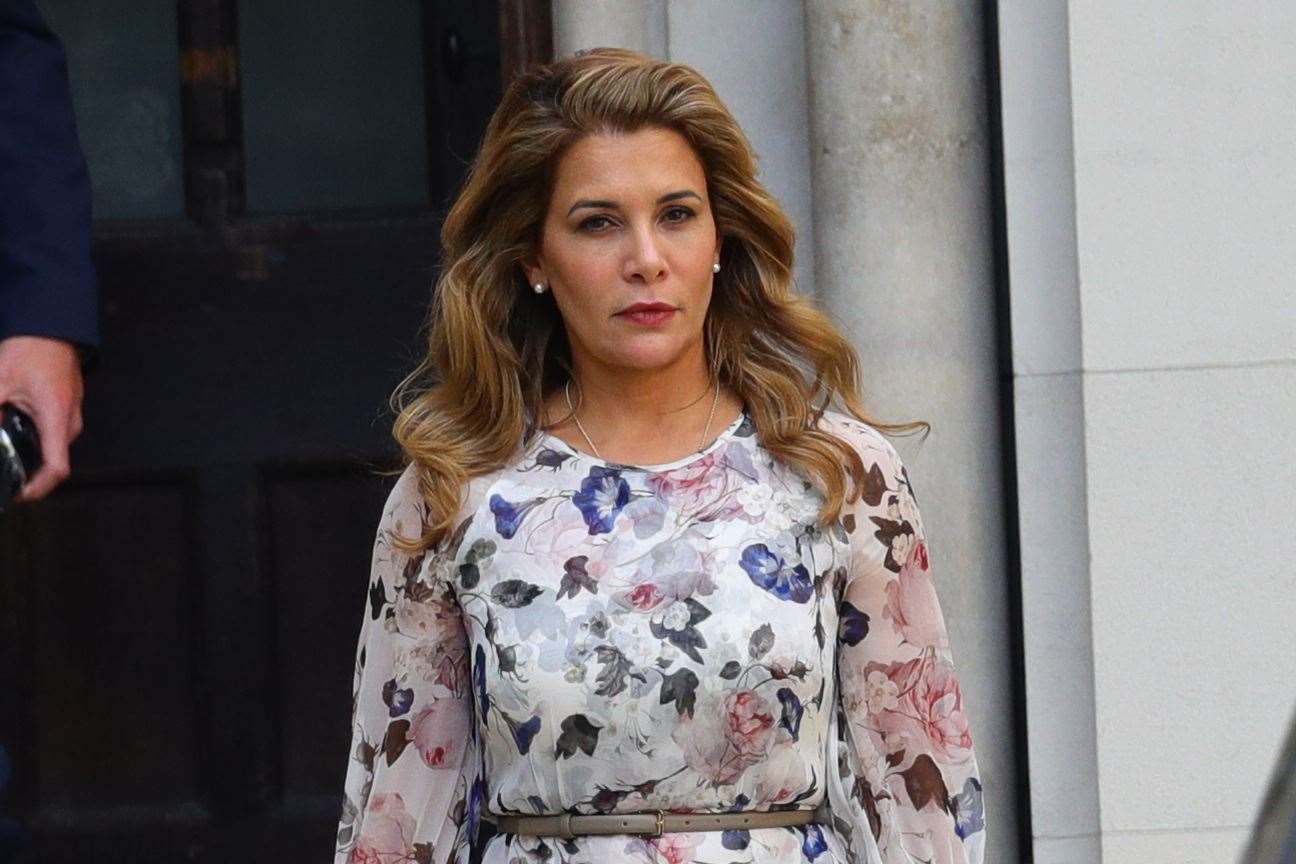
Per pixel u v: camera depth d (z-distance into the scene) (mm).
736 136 8664
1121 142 11438
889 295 11766
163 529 13922
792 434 8648
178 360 13852
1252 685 11664
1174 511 11586
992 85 11703
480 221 8867
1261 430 11562
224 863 13945
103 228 13812
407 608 8836
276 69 13867
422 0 13867
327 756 14031
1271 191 11469
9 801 13812
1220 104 11430
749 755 8219
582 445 8727
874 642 8922
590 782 8219
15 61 11766
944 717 8984
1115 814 11711
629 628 8242
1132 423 11555
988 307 11953
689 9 12070
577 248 8500
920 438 11797
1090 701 11797
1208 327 11523
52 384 11320
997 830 12141
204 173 13844
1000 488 12023
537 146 8523
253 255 13852
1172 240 11477
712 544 8383
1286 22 11398
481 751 8727
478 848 8844
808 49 11852
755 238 8867
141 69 13844
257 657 13961
